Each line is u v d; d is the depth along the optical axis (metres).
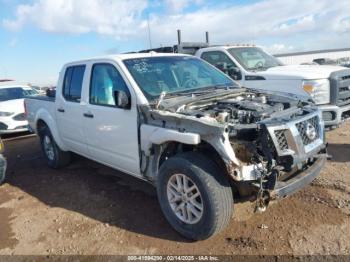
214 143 3.15
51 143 6.24
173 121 3.50
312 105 4.11
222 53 7.84
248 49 8.13
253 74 7.09
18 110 10.30
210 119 3.30
